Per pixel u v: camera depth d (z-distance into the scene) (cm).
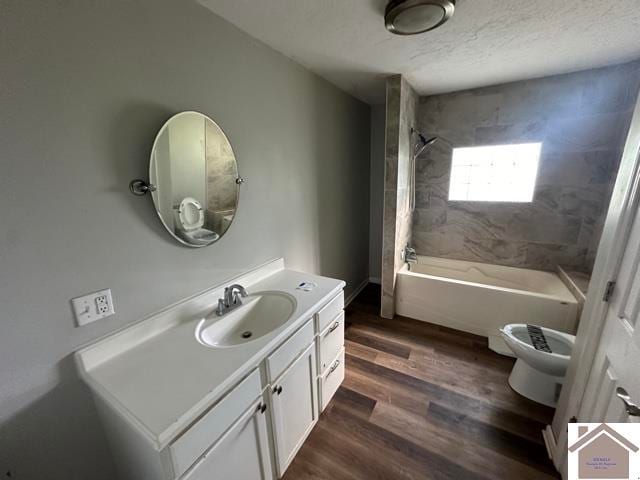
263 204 175
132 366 99
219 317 132
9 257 80
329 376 167
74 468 100
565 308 208
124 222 105
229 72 142
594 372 110
